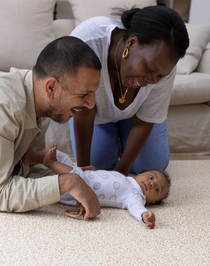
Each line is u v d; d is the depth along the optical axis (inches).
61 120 44.9
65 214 45.5
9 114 40.9
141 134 58.7
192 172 72.1
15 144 45.6
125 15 46.0
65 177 42.4
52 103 42.0
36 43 86.4
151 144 66.6
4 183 41.7
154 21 39.7
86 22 50.5
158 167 68.5
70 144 84.0
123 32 48.2
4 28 83.7
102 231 41.2
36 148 58.9
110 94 52.5
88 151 60.5
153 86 52.7
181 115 89.2
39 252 35.2
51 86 40.3
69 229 40.9
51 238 38.2
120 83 52.5
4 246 35.8
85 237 39.2
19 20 85.0
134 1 95.0
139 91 52.3
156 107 57.0
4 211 43.8
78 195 42.0
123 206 50.1
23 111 42.4
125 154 59.2
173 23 39.3
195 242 39.9
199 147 91.8
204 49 103.7
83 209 44.7
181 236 41.3
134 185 52.6
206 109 90.8
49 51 39.7
